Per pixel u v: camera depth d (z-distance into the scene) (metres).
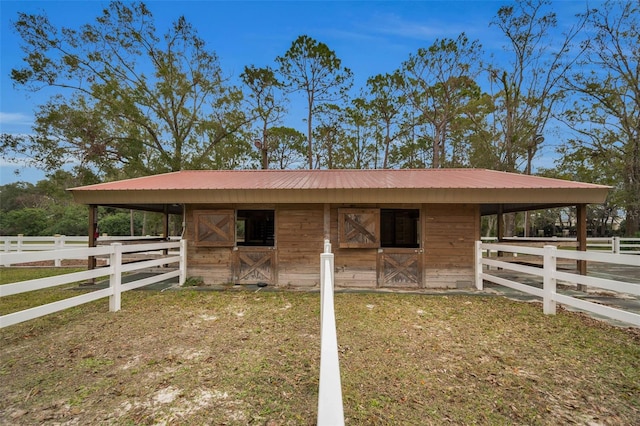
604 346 3.54
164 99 17.50
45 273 8.69
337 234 7.20
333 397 1.13
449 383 2.71
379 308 5.18
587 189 6.20
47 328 4.14
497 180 7.26
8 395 2.54
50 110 14.43
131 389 2.62
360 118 23.30
